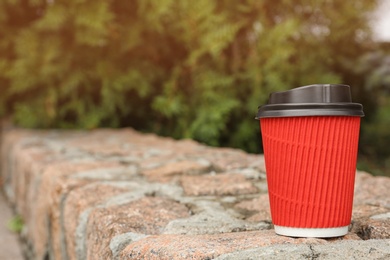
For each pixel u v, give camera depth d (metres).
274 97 0.61
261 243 0.59
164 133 2.14
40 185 1.14
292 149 0.60
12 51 2.15
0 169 2.18
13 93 2.21
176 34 2.08
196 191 0.88
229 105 1.91
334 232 0.60
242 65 2.04
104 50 2.10
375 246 0.57
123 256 0.63
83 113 2.10
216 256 0.56
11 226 1.50
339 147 0.59
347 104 0.59
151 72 2.11
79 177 1.00
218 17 1.95
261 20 1.99
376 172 1.84
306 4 2.05
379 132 2.29
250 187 0.89
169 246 0.59
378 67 2.20
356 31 2.18
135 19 2.11
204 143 1.97
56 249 0.97
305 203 0.60
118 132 1.94
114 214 0.75
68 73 2.04
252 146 2.03
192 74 2.03
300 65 2.02
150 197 0.84
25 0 2.10
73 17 1.99
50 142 1.65
